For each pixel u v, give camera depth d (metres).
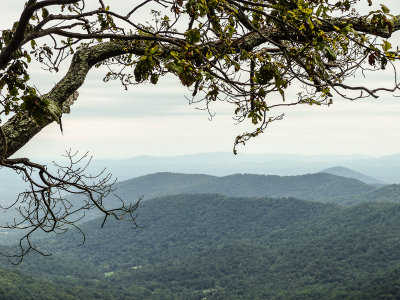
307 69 2.20
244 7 2.17
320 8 2.11
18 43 1.98
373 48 2.21
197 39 2.16
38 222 2.38
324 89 2.39
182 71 2.08
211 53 2.37
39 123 2.00
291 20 2.12
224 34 2.33
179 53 2.27
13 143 2.43
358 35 2.20
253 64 2.35
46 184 2.42
